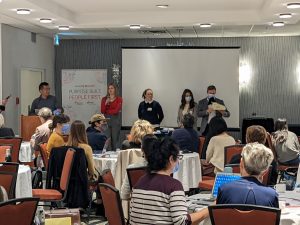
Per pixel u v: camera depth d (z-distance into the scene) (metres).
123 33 11.23
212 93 10.62
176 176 6.19
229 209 2.84
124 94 11.53
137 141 5.29
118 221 3.32
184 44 12.30
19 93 10.17
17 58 10.12
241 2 8.09
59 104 12.49
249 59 12.11
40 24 9.30
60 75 12.50
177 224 2.90
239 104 11.82
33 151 7.77
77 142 5.83
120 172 5.27
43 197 5.42
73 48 12.54
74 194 5.53
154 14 9.09
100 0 7.82
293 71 12.01
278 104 12.09
